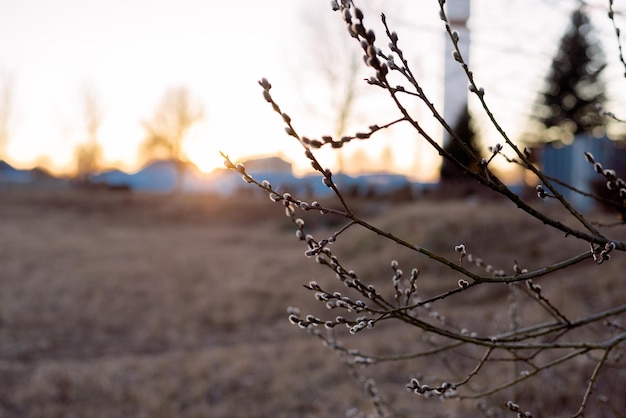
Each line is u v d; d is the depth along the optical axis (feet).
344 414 19.13
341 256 53.93
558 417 13.24
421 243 46.78
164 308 38.93
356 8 3.45
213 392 22.17
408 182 98.53
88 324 35.17
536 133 55.11
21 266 52.03
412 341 26.37
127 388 22.72
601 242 4.18
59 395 22.13
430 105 3.95
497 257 41.32
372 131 3.84
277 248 69.41
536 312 25.70
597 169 4.64
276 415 19.67
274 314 37.22
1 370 25.58
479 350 22.53
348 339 28.66
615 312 5.79
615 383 15.60
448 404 17.54
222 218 103.45
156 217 107.24
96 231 87.20
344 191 105.91
